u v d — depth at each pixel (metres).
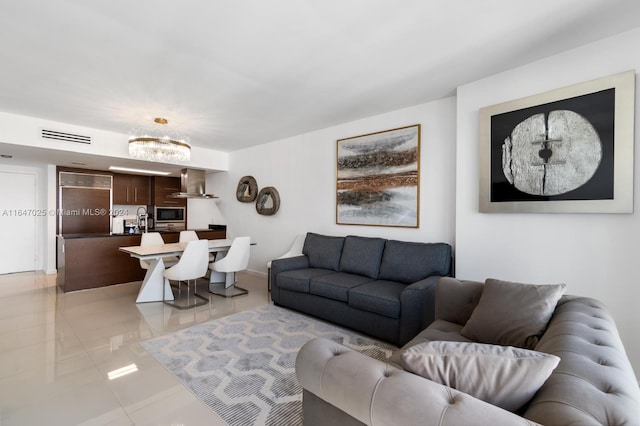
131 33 1.99
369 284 3.04
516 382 0.88
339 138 4.17
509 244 2.57
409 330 2.50
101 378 2.07
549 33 2.03
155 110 3.50
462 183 2.83
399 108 3.51
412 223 3.44
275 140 5.08
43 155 4.40
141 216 6.86
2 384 1.99
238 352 2.47
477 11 1.80
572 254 2.26
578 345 1.05
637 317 2.01
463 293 2.02
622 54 2.04
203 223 6.95
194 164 5.60
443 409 0.78
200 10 1.77
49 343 2.60
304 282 3.28
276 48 2.20
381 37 2.07
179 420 1.67
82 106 3.33
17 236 5.64
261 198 5.32
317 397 1.15
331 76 2.65
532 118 2.39
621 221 2.06
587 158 2.14
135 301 3.84
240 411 1.75
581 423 0.66
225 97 3.11
